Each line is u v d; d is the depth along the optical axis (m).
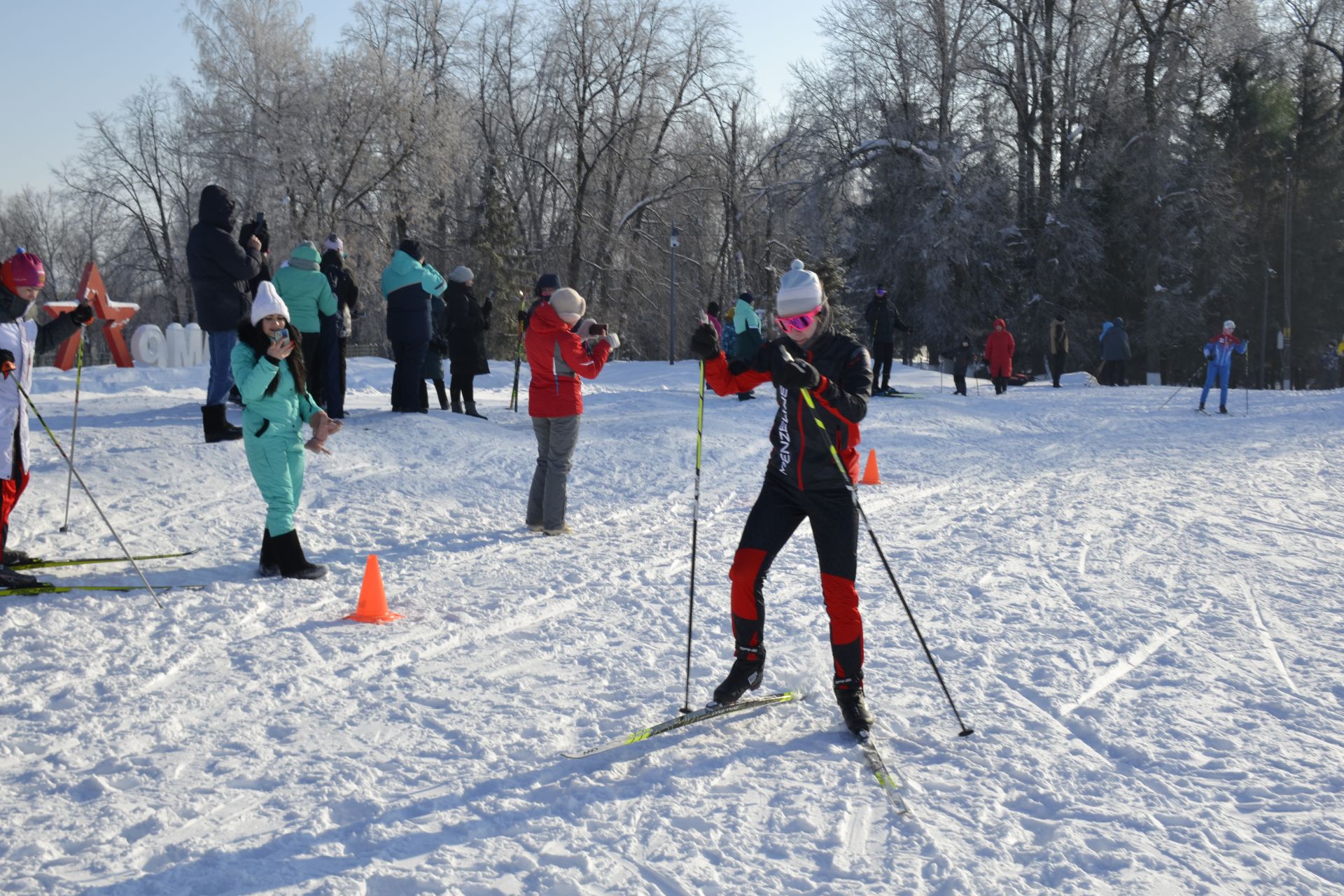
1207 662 4.96
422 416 11.98
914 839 3.19
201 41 32.25
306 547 7.04
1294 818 3.33
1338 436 15.26
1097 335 36.94
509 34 43.69
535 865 2.99
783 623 5.54
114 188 48.38
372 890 2.87
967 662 4.92
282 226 31.59
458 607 5.73
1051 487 10.52
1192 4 37.22
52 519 7.29
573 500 9.26
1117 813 3.36
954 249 35.34
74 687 4.34
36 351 5.91
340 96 32.03
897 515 8.88
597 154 40.03
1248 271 42.06
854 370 3.97
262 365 5.92
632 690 4.49
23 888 2.81
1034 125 37.44
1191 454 13.35
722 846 3.13
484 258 39.03
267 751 3.76
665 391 19.09
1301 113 42.66
